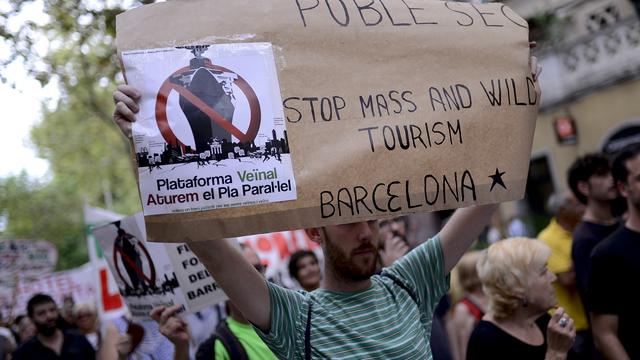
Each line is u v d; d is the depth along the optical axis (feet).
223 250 7.36
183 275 11.98
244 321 11.96
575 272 14.44
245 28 7.23
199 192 6.80
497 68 8.18
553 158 52.95
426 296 8.63
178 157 6.79
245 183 6.91
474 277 15.08
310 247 20.88
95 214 24.04
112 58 23.84
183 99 6.87
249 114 7.03
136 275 12.24
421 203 7.55
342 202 7.21
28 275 34.01
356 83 7.54
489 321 10.31
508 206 54.39
